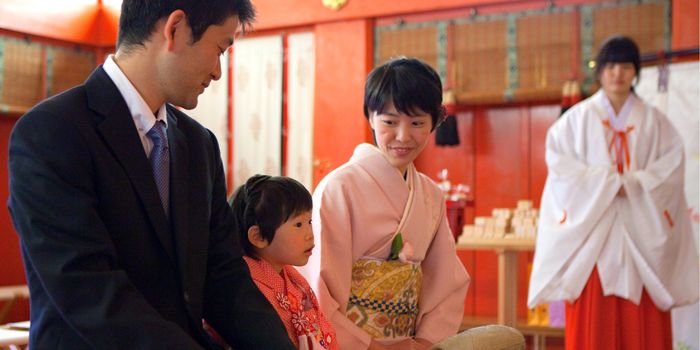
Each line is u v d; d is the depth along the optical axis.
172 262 1.43
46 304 1.31
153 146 1.47
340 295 1.99
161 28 1.41
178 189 1.46
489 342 1.69
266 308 1.57
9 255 6.39
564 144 3.80
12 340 2.72
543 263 3.73
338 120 6.04
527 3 5.50
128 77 1.44
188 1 1.39
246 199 1.82
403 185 2.10
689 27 4.89
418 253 2.12
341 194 2.04
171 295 1.43
